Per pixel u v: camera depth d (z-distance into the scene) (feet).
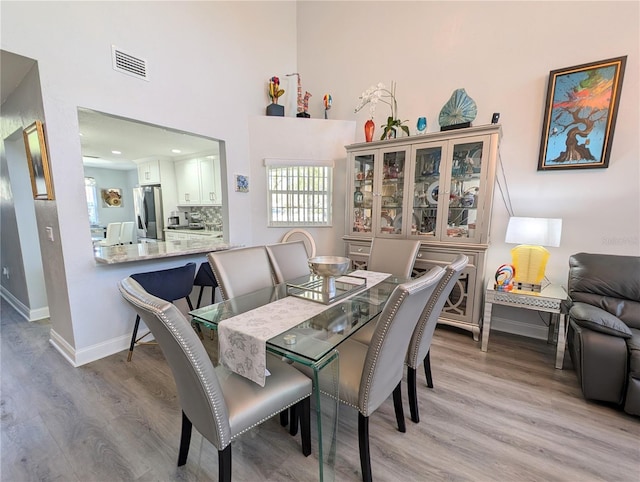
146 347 8.44
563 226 8.46
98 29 7.25
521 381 6.77
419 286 3.81
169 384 6.68
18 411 5.83
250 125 11.44
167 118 8.82
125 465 4.63
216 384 3.46
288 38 12.96
